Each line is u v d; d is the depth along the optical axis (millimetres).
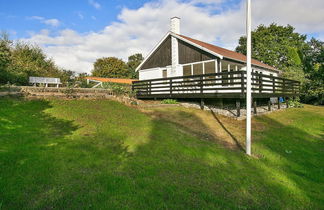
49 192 3270
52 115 7867
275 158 6172
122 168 4414
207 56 14625
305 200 3826
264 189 4113
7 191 3174
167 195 3508
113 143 5918
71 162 4406
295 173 5238
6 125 6105
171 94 14531
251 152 6609
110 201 3158
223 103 13742
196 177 4336
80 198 3162
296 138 8555
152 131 7500
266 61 32656
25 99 9195
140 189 3605
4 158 4148
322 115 14602
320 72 26547
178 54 16609
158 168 4586
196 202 3369
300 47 33094
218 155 5922
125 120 8609
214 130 8984
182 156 5516
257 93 12422
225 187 4008
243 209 3311
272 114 13648
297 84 19734
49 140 5504
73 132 6441
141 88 16641
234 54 19219
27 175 3689
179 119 10375
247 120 6379
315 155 6703
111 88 14695
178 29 17125
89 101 11250
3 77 12258
